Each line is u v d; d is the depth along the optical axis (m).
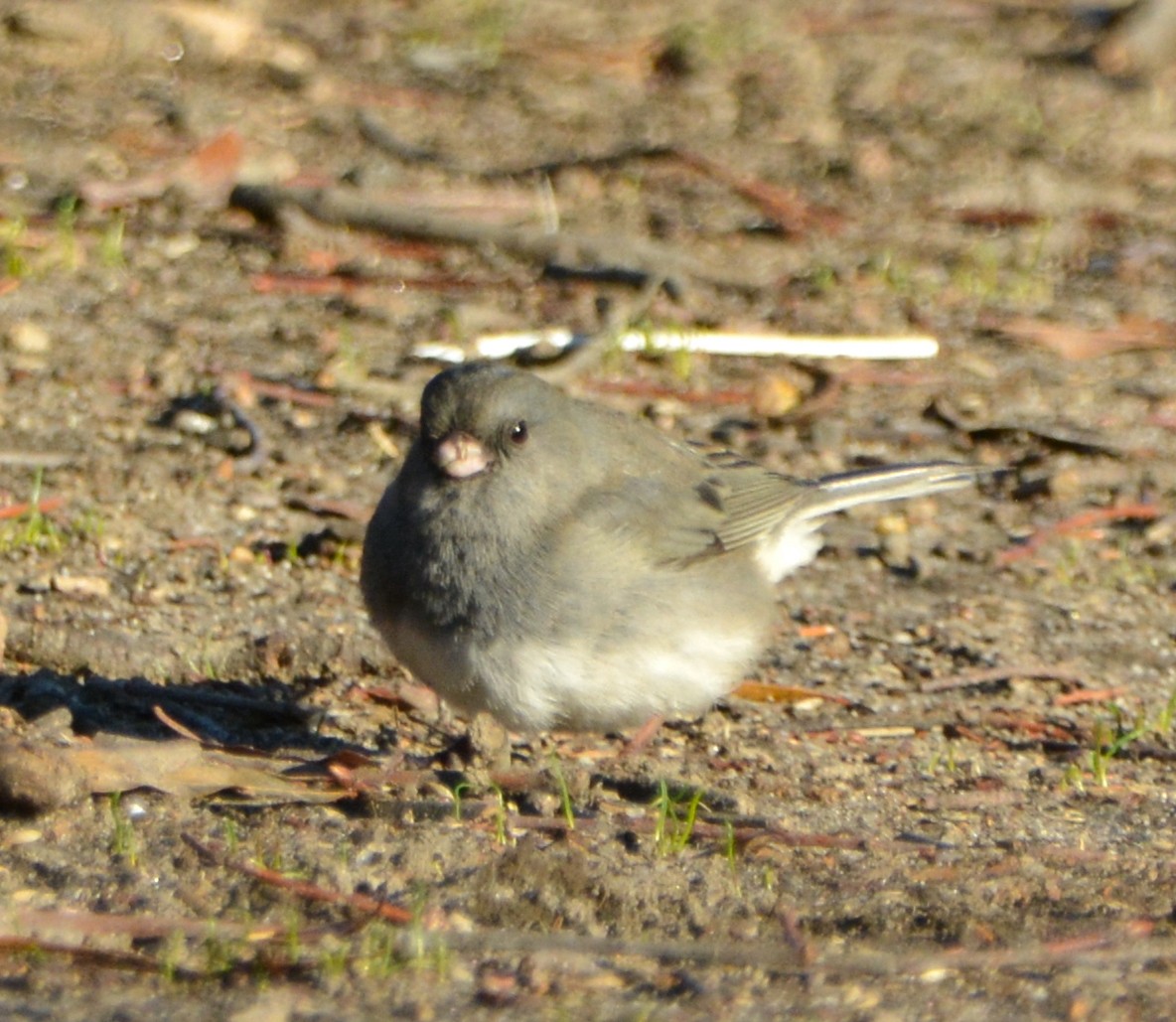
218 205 15.95
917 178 17.97
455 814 7.88
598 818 7.96
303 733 9.02
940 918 7.08
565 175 17.16
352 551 11.13
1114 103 20.27
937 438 13.33
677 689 8.75
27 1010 6.11
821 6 23.16
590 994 6.41
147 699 9.12
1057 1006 6.40
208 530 11.22
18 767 7.56
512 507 8.41
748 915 7.11
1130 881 7.56
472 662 8.46
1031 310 15.52
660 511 8.86
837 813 8.31
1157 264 16.59
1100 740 9.05
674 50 20.55
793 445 13.04
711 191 17.31
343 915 6.91
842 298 15.39
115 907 6.92
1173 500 12.66
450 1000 6.31
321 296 14.70
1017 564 11.73
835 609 10.95
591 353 13.90
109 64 18.64
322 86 18.78
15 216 15.22
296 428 12.64
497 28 20.75
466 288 14.99
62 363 13.17
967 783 8.76
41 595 10.09
